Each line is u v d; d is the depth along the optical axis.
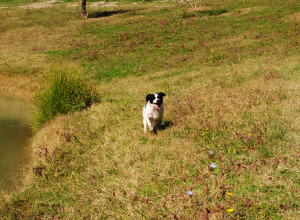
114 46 18.81
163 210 3.49
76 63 15.96
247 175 3.90
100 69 14.88
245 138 4.81
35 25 25.94
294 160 4.03
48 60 16.80
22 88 13.23
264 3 25.94
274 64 10.38
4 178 5.83
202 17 23.52
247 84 8.08
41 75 14.34
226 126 5.48
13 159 6.75
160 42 18.67
